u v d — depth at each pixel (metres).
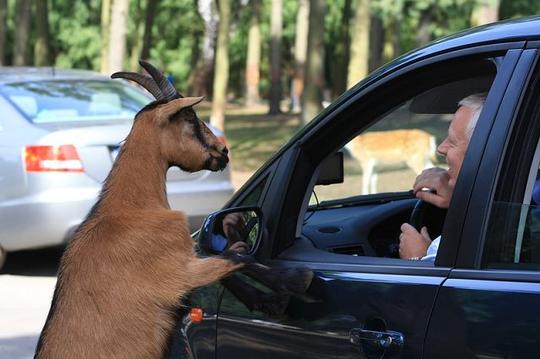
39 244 8.17
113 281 3.22
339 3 42.50
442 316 2.64
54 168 8.05
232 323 3.29
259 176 3.52
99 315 3.20
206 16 41.47
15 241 8.17
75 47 50.34
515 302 2.50
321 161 3.48
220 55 20.16
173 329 3.27
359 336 2.84
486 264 2.65
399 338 2.73
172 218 3.32
